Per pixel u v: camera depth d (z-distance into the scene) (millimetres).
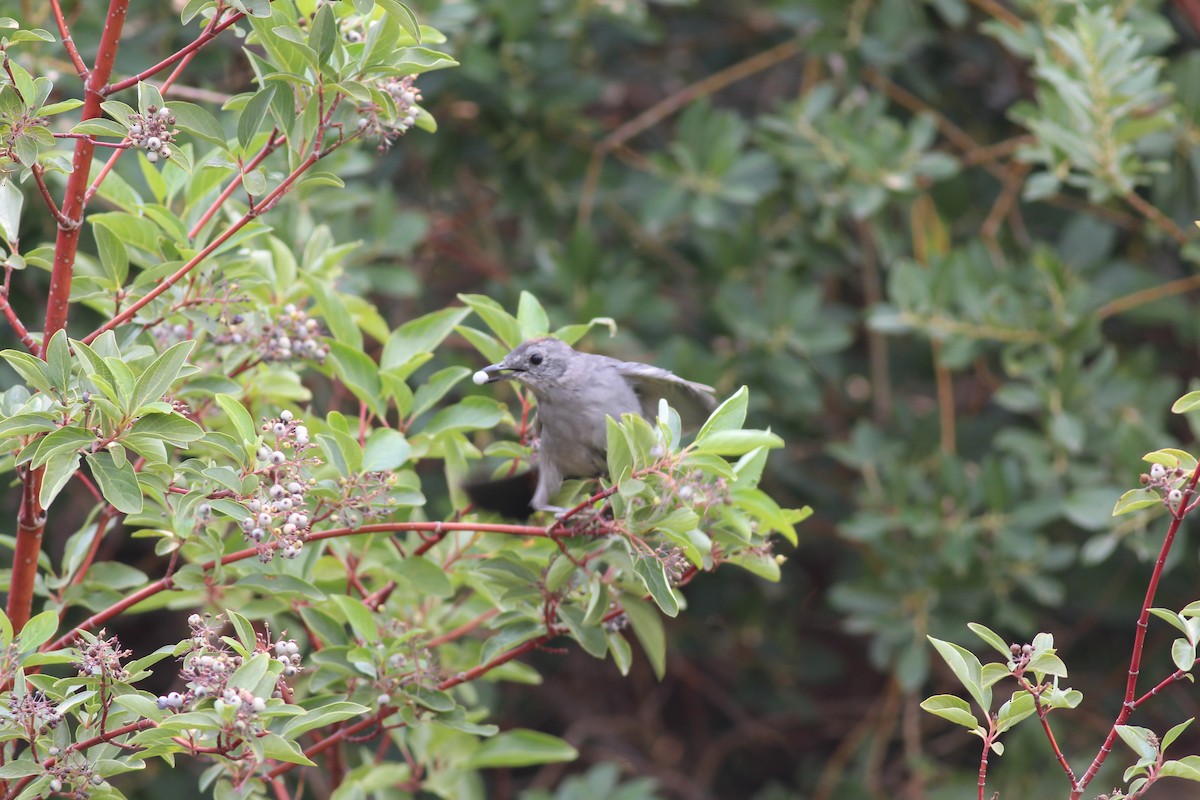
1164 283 10375
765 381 10523
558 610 5488
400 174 11609
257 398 6324
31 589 5172
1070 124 8859
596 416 6074
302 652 7895
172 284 5148
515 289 10258
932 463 10547
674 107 10781
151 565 11117
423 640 6168
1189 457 4664
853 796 11250
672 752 12898
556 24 10039
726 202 11117
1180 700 11609
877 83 10820
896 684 11453
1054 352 9617
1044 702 4566
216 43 9438
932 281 9609
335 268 6918
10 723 4387
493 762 6871
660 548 4977
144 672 4562
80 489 10180
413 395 6023
